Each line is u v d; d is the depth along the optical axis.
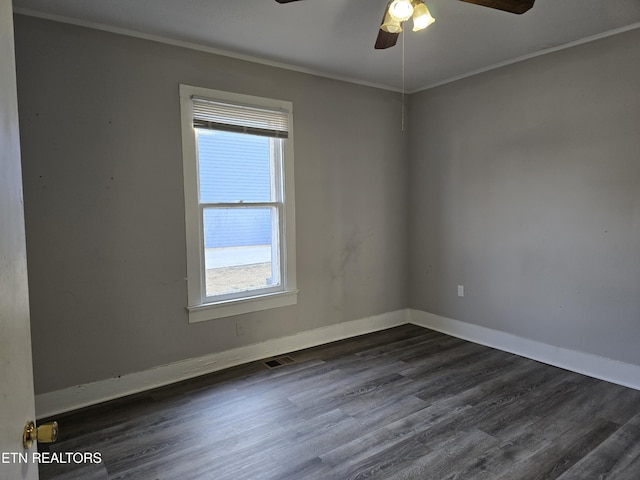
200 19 2.65
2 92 0.75
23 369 0.84
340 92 3.89
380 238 4.31
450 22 2.73
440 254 4.23
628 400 2.72
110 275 2.83
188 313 3.15
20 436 0.80
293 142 3.61
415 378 3.11
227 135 3.32
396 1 1.82
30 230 2.55
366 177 4.15
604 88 2.95
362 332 4.21
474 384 3.00
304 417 2.55
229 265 3.41
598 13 2.62
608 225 2.99
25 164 2.52
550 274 3.34
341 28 2.79
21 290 0.85
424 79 3.98
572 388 2.91
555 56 3.20
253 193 3.48
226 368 3.33
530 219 3.44
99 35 2.71
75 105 2.66
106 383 2.83
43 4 2.43
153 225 2.98
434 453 2.17
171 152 3.02
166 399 2.82
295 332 3.74
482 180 3.78
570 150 3.16
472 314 3.97
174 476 2.01
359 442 2.28
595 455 2.14
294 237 3.67
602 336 3.06
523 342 3.56
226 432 2.39
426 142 4.28
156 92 2.94
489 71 3.66
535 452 2.17
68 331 2.70
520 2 1.94
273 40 2.99
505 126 3.57
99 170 2.76
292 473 2.02
